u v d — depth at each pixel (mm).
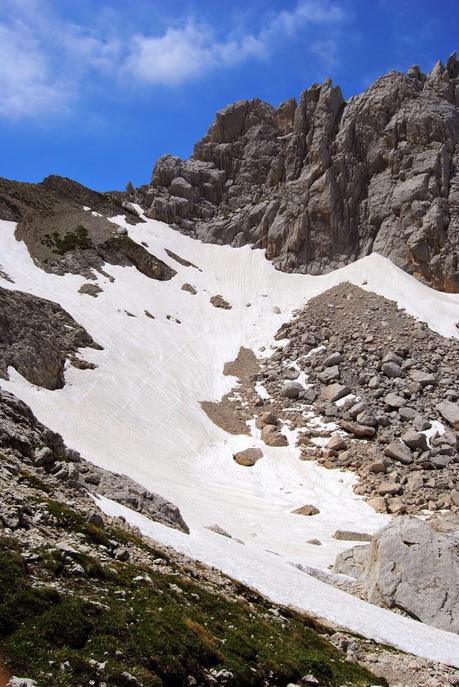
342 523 61625
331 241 131250
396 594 37656
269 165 156125
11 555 17344
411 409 80375
